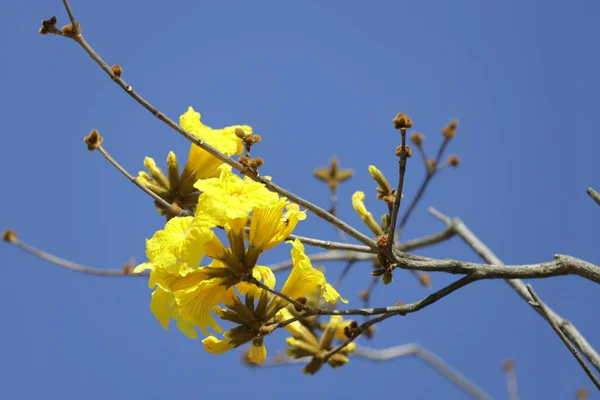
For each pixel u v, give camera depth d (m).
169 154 5.82
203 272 4.37
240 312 4.62
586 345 6.04
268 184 4.80
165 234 4.18
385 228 5.49
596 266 5.06
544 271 5.06
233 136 5.64
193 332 4.37
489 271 5.03
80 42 4.66
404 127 4.58
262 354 4.77
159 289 4.35
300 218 4.60
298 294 4.74
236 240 4.46
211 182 4.25
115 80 4.70
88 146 5.45
